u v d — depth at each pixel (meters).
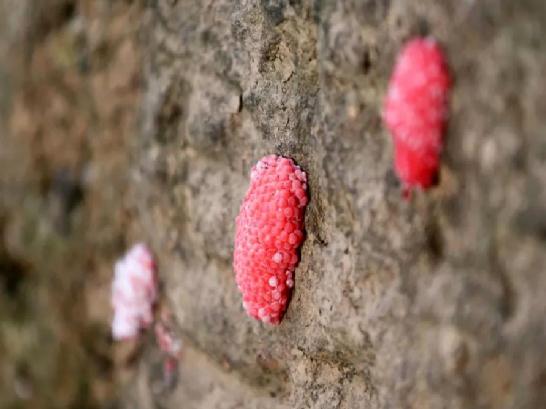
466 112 0.26
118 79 0.38
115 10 0.38
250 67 0.31
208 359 0.35
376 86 0.28
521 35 0.25
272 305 0.31
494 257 0.26
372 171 0.28
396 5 0.27
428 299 0.27
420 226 0.27
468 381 0.27
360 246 0.29
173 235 0.35
